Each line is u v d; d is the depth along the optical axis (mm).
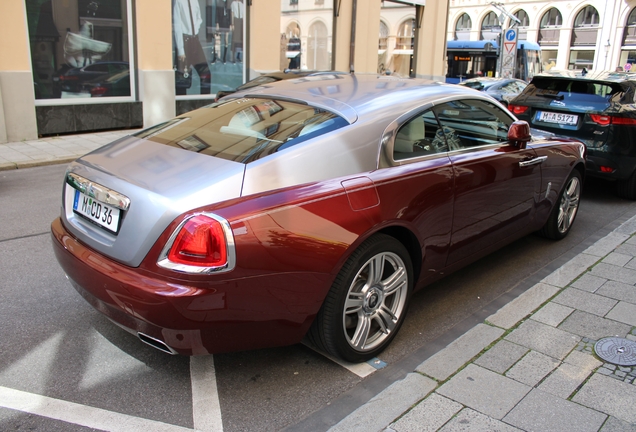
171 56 11812
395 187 3045
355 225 2801
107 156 3121
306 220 2643
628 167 6469
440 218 3373
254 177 2648
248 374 2967
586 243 5195
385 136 3137
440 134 3545
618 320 3508
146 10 11188
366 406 2631
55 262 4434
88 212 2883
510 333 3326
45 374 2906
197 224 2406
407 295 3270
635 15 42812
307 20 14266
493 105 4121
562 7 45031
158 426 2523
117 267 2572
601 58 44312
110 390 2789
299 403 2723
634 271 4344
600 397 2695
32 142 9891
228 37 13031
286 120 3143
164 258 2438
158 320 2420
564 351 3127
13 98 9703
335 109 3205
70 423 2520
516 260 4727
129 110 11531
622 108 6383
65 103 10609
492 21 48188
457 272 4461
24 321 3455
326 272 2697
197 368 3014
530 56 25125
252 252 2473
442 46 19000
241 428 2529
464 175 3531
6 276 4121
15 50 9562
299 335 2777
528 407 2611
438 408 2600
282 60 14086
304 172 2783
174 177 2672
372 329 3242
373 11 15672
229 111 3473
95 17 10766
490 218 3898
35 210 5910
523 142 4094
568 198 5152
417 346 3312
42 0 9992
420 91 3619
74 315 3559
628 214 6305
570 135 6691
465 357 3059
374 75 4266
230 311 2479
